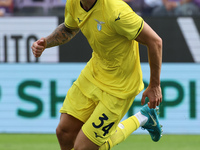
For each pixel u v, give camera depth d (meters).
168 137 26.77
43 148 22.56
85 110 14.72
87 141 14.16
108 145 14.89
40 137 26.53
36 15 28.44
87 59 28.48
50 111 28.28
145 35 13.06
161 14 32.69
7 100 28.28
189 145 23.80
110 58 13.95
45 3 33.12
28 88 28.36
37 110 28.27
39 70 28.39
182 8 32.84
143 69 27.95
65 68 28.45
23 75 28.39
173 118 28.17
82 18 13.55
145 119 16.12
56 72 28.39
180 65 28.27
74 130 14.94
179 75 28.27
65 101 15.07
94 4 13.05
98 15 13.10
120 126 15.47
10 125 28.30
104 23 13.09
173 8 32.94
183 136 27.23
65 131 14.90
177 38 28.27
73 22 14.79
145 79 27.92
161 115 28.16
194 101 28.23
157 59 13.36
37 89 28.31
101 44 13.59
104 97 14.29
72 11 13.86
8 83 28.34
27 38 28.48
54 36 15.29
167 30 28.27
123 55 13.80
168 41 28.27
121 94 14.19
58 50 28.42
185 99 28.22
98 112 14.20
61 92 28.38
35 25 28.45
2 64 28.42
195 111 28.19
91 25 13.41
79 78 14.94
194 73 28.25
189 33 28.27
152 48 13.19
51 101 28.33
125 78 14.21
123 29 12.89
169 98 28.23
